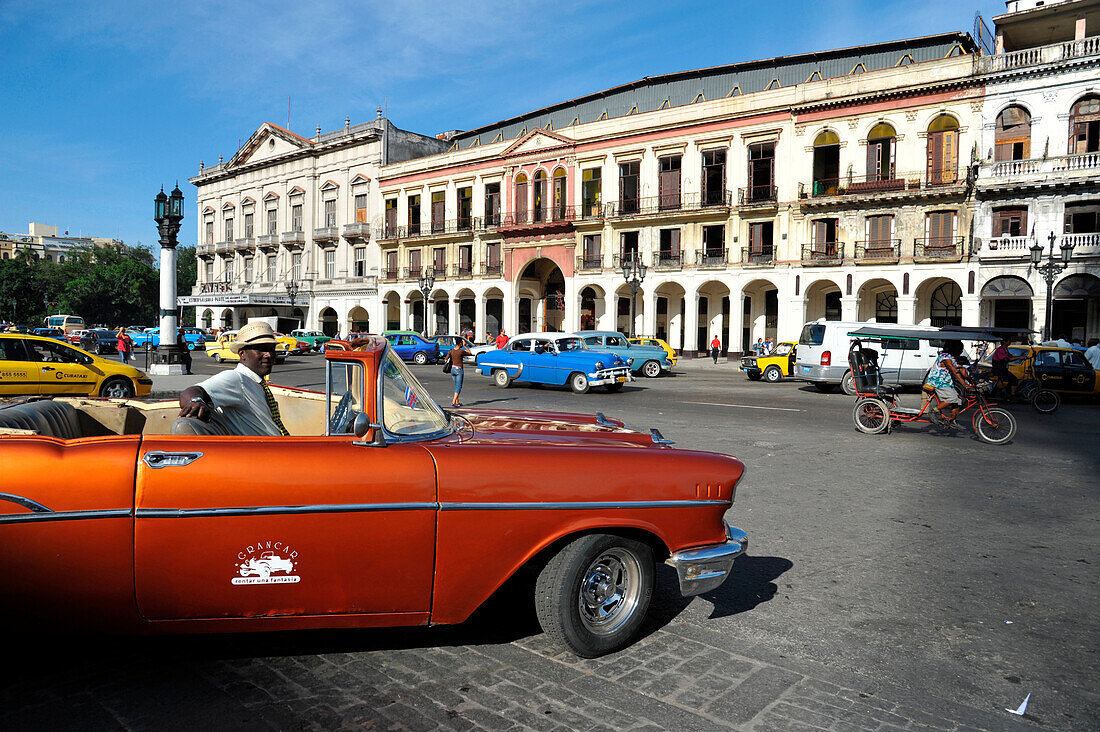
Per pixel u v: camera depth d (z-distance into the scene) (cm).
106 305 8344
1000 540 565
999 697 314
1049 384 1781
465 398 1716
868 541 559
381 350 336
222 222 6259
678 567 347
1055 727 289
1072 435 1173
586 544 329
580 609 335
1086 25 2878
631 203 3844
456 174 4553
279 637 355
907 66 3012
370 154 5031
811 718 291
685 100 3853
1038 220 2748
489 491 312
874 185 3075
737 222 3466
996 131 2853
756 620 400
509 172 4284
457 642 357
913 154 3019
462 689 308
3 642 279
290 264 5578
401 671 323
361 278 5078
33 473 271
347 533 297
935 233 2984
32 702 287
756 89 3650
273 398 408
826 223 3253
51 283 8800
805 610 416
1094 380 1747
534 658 341
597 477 332
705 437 1077
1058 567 500
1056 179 2669
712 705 300
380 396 317
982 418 1083
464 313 4722
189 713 282
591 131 3916
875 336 1159
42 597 274
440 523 307
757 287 3606
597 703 298
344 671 322
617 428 435
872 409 1154
